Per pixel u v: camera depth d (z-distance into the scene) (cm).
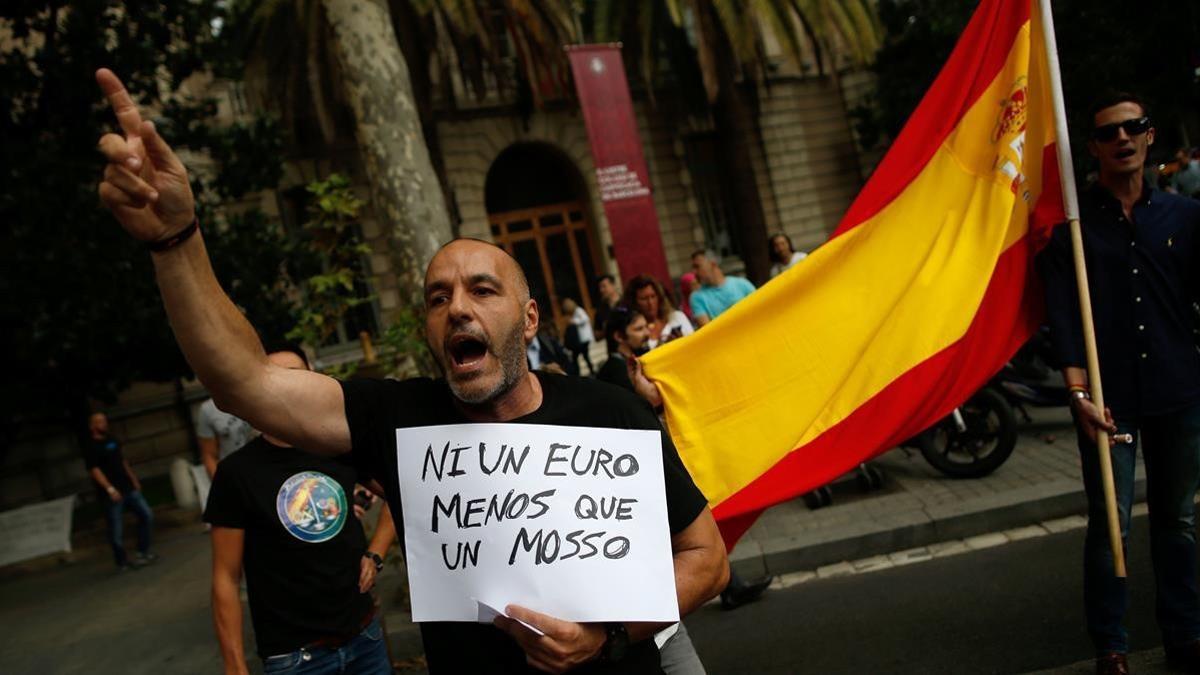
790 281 363
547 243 2258
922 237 360
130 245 1074
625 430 179
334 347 1828
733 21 1769
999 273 344
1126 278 313
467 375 172
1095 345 305
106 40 1126
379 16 646
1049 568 459
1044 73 333
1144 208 317
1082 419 310
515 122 2153
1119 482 314
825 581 523
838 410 344
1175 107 1798
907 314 348
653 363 358
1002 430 621
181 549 984
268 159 1284
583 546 170
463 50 1709
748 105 2312
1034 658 359
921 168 369
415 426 180
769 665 416
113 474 934
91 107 1123
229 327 163
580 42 1750
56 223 1034
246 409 169
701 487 346
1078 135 1321
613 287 1102
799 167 2466
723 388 354
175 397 1666
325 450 180
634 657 175
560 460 175
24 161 1033
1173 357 309
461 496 174
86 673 595
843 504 636
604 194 1404
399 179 640
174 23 1188
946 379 341
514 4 1655
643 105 2297
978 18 362
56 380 1162
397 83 647
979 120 357
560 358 859
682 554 180
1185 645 312
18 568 1039
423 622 175
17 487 1517
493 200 2225
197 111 1244
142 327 1078
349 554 297
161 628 670
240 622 288
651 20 1875
